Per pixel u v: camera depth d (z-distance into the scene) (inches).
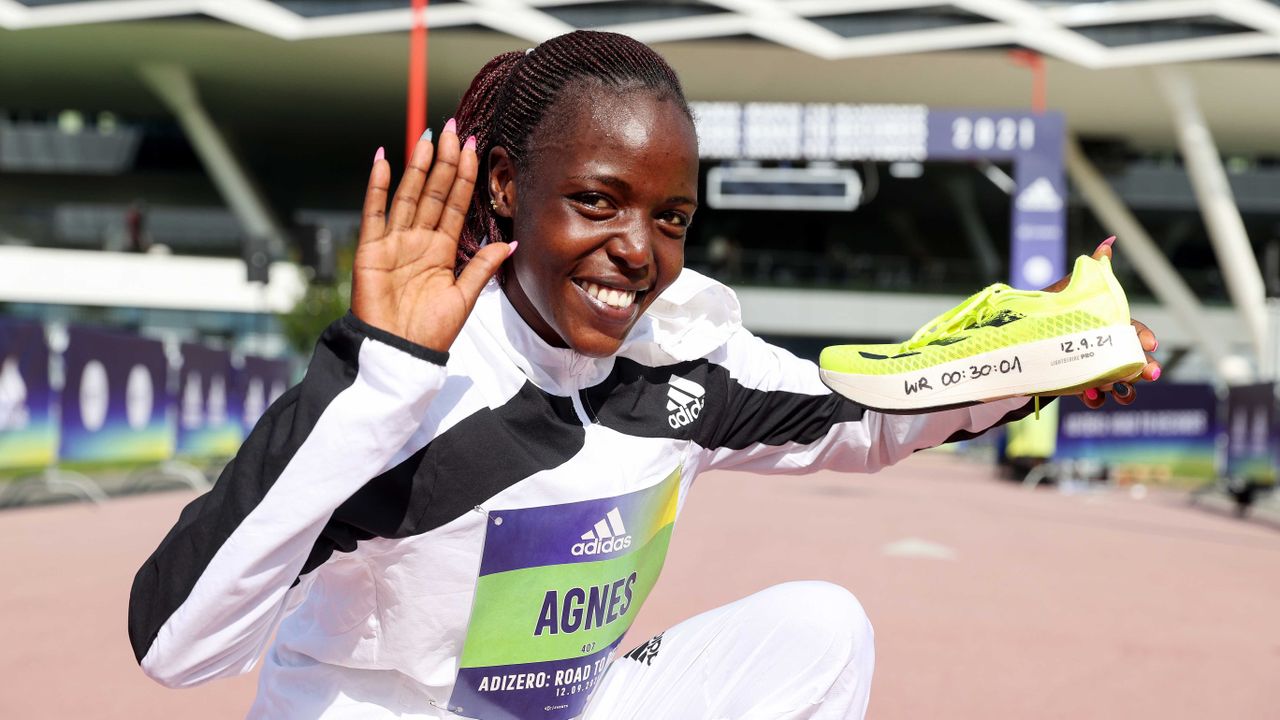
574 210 49.8
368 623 52.4
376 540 49.9
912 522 341.7
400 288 45.8
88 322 1068.5
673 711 61.6
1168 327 1230.9
